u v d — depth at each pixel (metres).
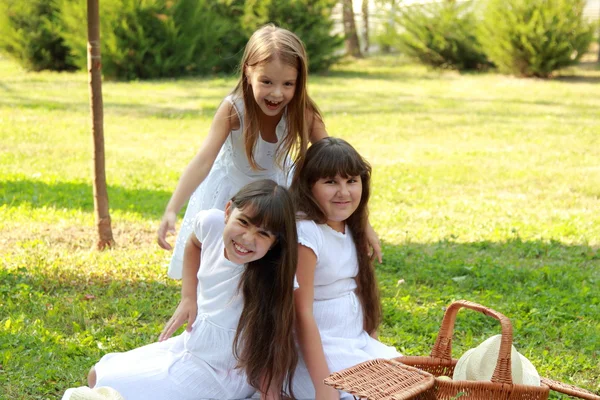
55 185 9.48
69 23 22.05
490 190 10.20
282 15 23.41
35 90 19.03
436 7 25.64
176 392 3.59
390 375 3.11
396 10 26.89
